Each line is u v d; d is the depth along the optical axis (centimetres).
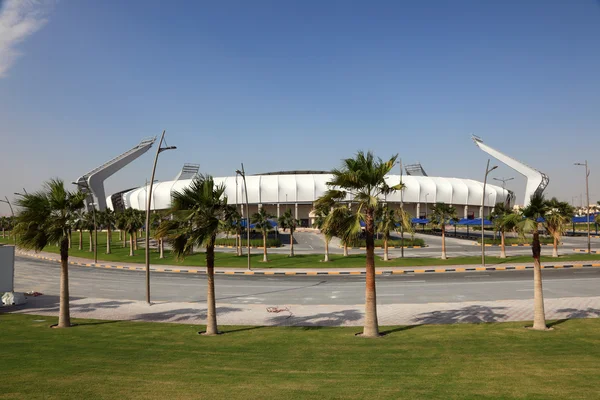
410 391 930
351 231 1559
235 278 3553
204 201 1641
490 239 6919
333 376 1069
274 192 14325
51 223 1795
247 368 1155
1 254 2400
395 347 1389
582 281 2903
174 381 1025
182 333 1656
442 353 1295
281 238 8662
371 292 1585
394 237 7825
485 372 1081
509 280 3016
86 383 1004
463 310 2033
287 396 906
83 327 1784
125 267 4569
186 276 3762
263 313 2058
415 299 2364
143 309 2203
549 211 1705
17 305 2362
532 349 1327
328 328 1731
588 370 1086
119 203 16562
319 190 14312
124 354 1324
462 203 15125
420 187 14538
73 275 3894
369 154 1641
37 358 1268
